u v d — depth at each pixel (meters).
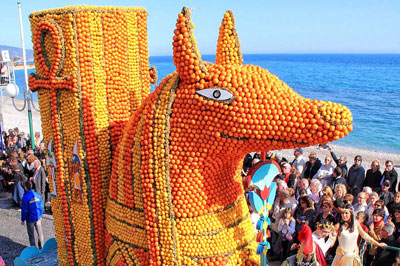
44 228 9.36
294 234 7.21
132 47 4.54
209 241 3.64
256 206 3.76
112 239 4.10
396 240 6.48
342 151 19.97
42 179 10.52
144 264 3.78
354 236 5.96
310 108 3.22
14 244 8.73
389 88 49.47
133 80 4.60
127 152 3.88
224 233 3.72
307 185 8.57
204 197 3.63
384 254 6.44
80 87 4.23
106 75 4.36
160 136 3.59
